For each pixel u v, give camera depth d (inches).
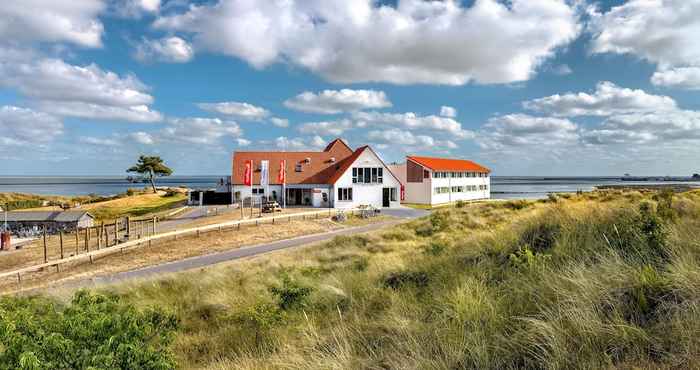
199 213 1770.4
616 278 165.8
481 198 2967.5
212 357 220.7
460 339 154.0
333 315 255.8
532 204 1071.6
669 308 136.9
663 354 116.0
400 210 1932.8
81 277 746.8
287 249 911.7
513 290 194.7
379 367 150.3
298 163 2161.7
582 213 300.2
